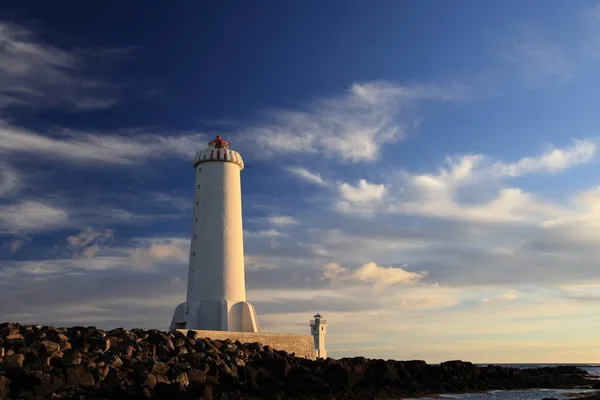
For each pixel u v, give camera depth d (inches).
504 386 1948.8
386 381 1609.3
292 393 1334.9
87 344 1253.7
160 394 1103.6
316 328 2721.5
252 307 1845.5
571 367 2795.3
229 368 1318.9
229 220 1914.4
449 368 1897.1
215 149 1969.7
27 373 998.4
